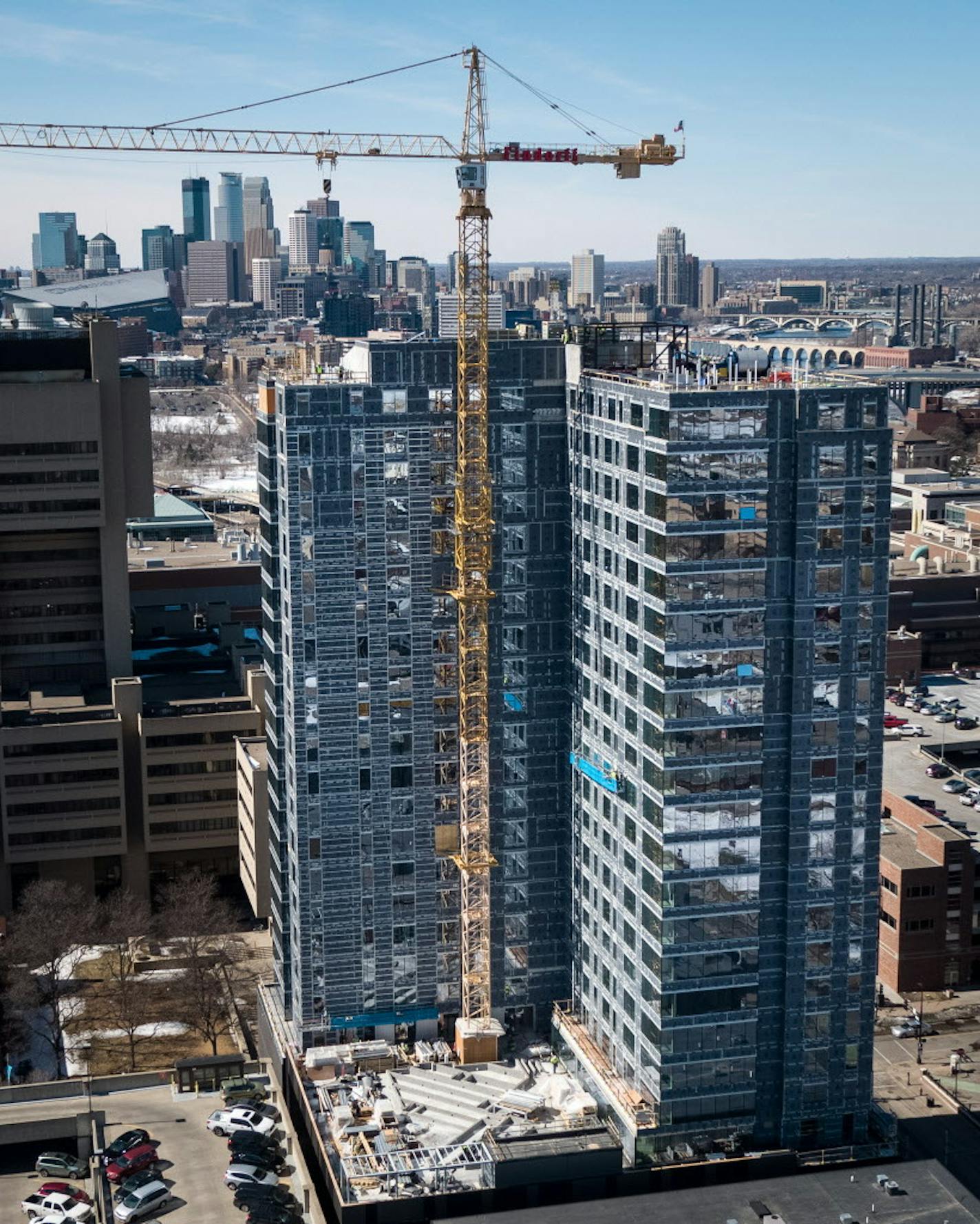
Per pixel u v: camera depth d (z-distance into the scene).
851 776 149.62
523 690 173.88
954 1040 193.38
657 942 150.38
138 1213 146.25
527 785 176.50
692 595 143.75
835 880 151.50
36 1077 187.75
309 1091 167.75
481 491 167.25
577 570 168.00
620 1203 138.88
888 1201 138.75
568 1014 178.50
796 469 142.75
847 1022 155.38
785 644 146.62
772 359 158.88
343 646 169.62
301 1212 147.88
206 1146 159.12
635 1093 158.12
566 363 167.75
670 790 146.75
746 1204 138.25
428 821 175.75
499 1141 153.38
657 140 192.25
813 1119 156.75
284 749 176.75
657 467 143.50
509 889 178.50
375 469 166.25
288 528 165.88
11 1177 158.75
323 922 175.50
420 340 167.75
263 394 172.12
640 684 150.88
